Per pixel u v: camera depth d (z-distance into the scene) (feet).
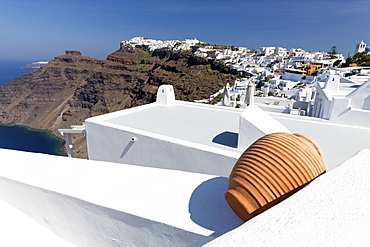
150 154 23.30
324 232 4.72
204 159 19.56
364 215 5.10
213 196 10.52
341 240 4.51
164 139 21.86
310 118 31.24
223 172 18.76
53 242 11.30
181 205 9.87
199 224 8.75
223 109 36.47
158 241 9.26
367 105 35.53
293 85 185.68
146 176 12.16
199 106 38.50
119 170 12.75
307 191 6.16
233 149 20.86
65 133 37.58
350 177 6.52
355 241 4.48
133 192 10.74
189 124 28.50
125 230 9.84
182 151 20.81
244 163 8.62
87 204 10.25
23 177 12.07
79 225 10.89
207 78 327.67
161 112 34.50
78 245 11.26
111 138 26.20
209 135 24.68
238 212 8.74
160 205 9.87
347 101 29.09
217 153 18.66
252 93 49.93
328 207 5.43
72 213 10.83
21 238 11.11
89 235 10.83
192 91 294.87
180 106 38.99
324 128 28.22
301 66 286.66
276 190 7.84
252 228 5.11
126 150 25.17
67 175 12.25
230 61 387.14
